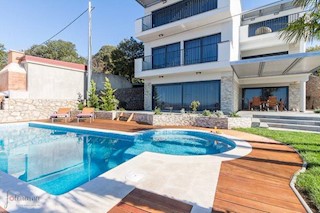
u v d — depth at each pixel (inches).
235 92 553.0
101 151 283.7
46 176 193.3
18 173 200.4
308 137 286.7
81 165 226.2
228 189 128.0
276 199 115.6
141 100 803.4
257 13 650.2
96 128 399.2
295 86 589.6
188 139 353.1
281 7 598.5
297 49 567.8
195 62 565.0
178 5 601.0
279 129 363.3
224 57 465.7
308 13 187.6
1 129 433.1
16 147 303.1
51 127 447.2
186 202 111.2
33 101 549.6
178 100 598.2
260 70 510.0
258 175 152.6
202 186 132.0
